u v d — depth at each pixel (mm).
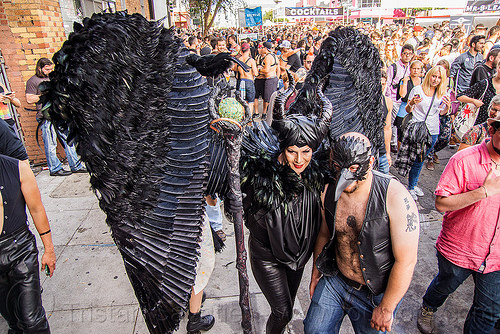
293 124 1694
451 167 2260
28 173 2178
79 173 5664
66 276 3342
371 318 1910
